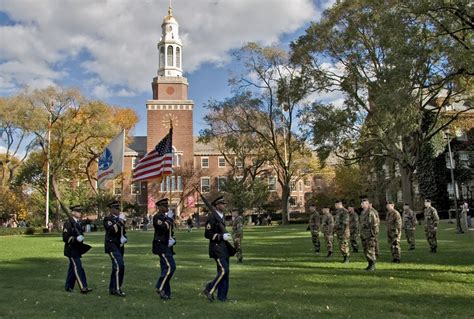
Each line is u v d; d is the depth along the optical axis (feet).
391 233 48.70
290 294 31.83
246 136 175.42
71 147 179.73
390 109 75.41
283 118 168.55
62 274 44.29
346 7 108.88
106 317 26.02
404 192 114.83
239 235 50.93
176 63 247.50
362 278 38.09
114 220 33.32
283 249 66.33
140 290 34.58
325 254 58.39
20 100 163.22
